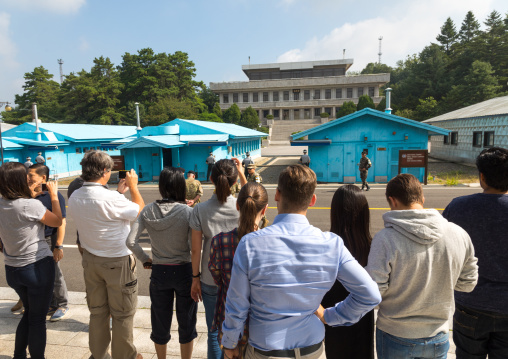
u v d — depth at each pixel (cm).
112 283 293
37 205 296
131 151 2214
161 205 284
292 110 7662
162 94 7081
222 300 226
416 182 201
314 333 167
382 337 204
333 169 1941
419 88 6631
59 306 420
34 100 7781
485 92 4997
